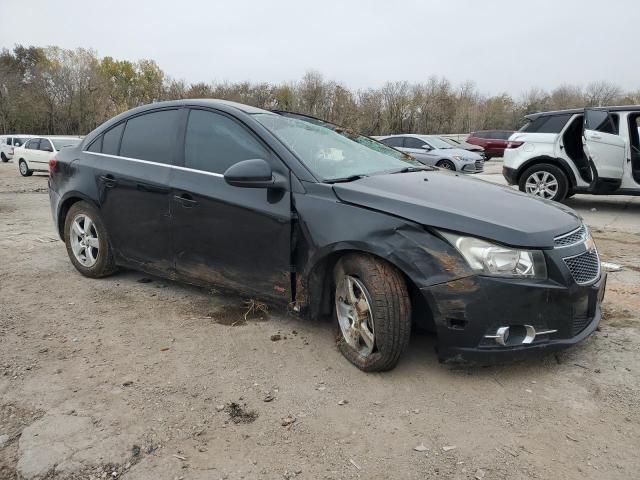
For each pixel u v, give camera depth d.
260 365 3.09
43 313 3.92
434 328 2.88
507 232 2.66
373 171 3.54
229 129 3.65
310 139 3.65
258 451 2.33
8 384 2.90
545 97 57.06
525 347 2.70
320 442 2.38
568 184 8.73
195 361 3.15
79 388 2.86
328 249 3.00
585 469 2.18
